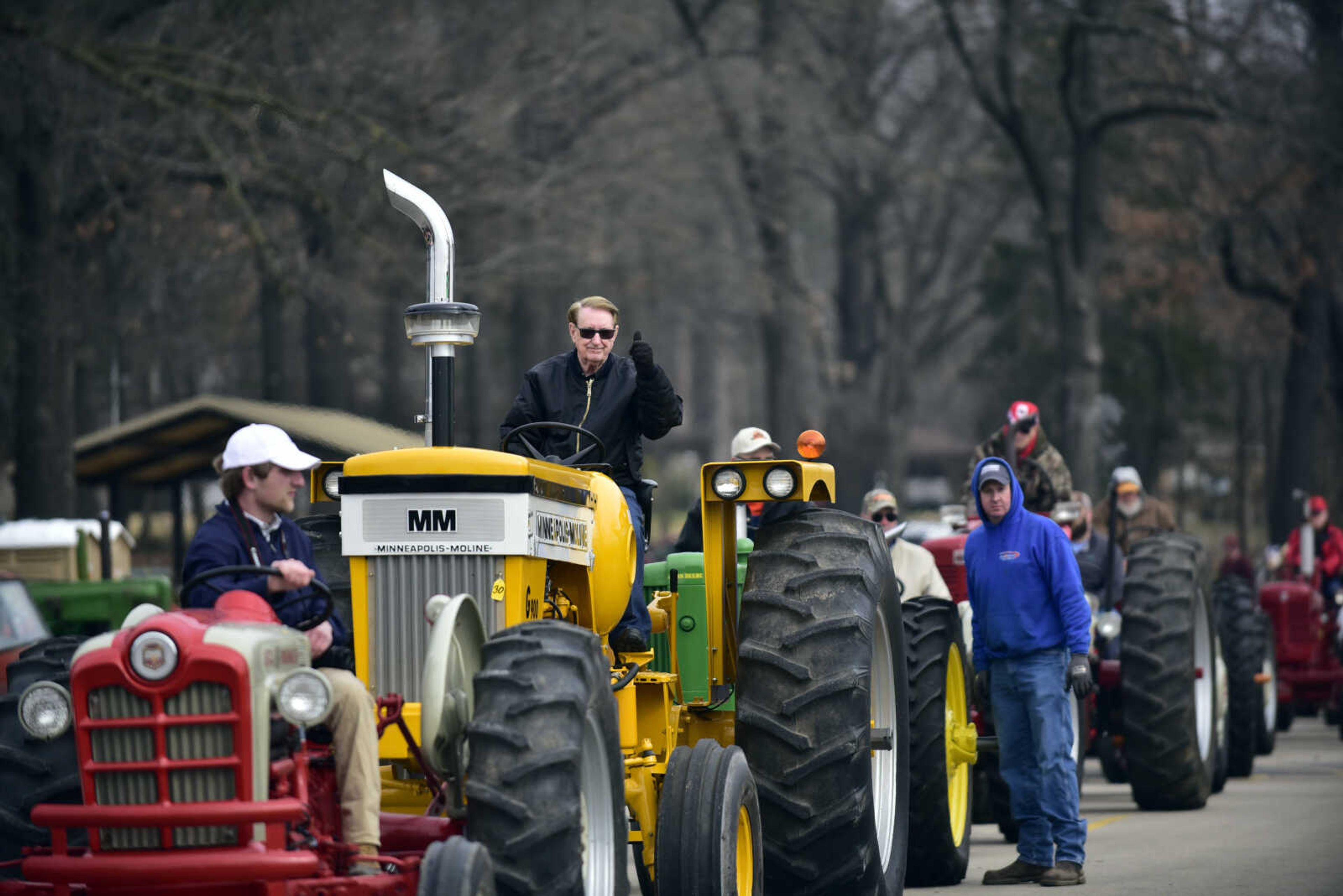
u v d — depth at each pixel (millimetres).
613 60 134000
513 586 23734
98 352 120750
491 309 163000
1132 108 125250
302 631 23125
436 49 105875
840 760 28016
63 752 23484
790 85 148500
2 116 82000
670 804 25891
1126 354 178625
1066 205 168125
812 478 30125
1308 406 141875
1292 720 82188
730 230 181000
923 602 36844
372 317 138125
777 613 28844
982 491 36094
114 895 21016
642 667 28703
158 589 64062
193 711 20375
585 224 123188
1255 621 63625
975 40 148750
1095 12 123250
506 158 105562
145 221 94688
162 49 79000
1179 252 152000
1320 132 116250
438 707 21297
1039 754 35875
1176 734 47375
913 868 35906
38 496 85938
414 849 22953
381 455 24078
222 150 83500
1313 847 40719
